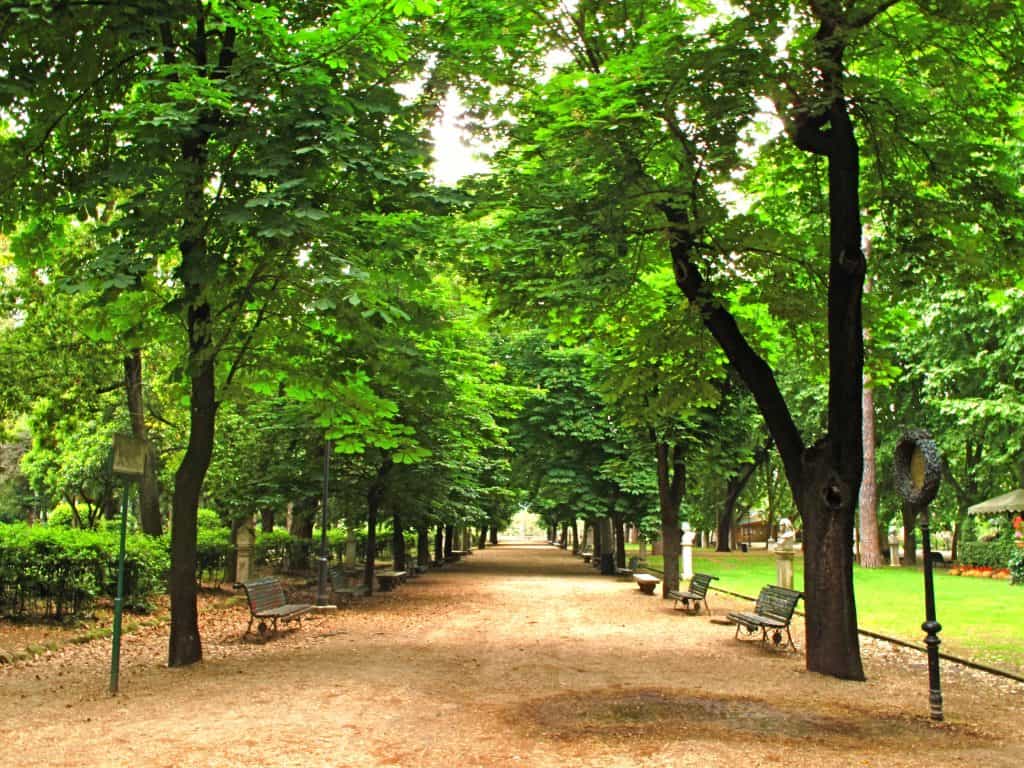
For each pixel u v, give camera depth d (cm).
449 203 1104
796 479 1134
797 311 1377
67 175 1166
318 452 2161
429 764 637
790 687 977
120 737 713
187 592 1116
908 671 1101
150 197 955
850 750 688
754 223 1263
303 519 3225
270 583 1494
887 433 3622
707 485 4734
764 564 3678
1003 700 916
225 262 1027
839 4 948
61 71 1045
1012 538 2928
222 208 958
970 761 659
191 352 1091
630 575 3047
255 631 1489
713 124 997
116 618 916
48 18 896
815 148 1105
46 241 1214
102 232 969
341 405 1314
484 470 3064
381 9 935
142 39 979
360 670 1065
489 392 2225
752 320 1515
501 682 992
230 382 1229
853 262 1078
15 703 859
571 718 797
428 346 1720
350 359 1240
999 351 2545
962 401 2678
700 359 1463
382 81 1109
